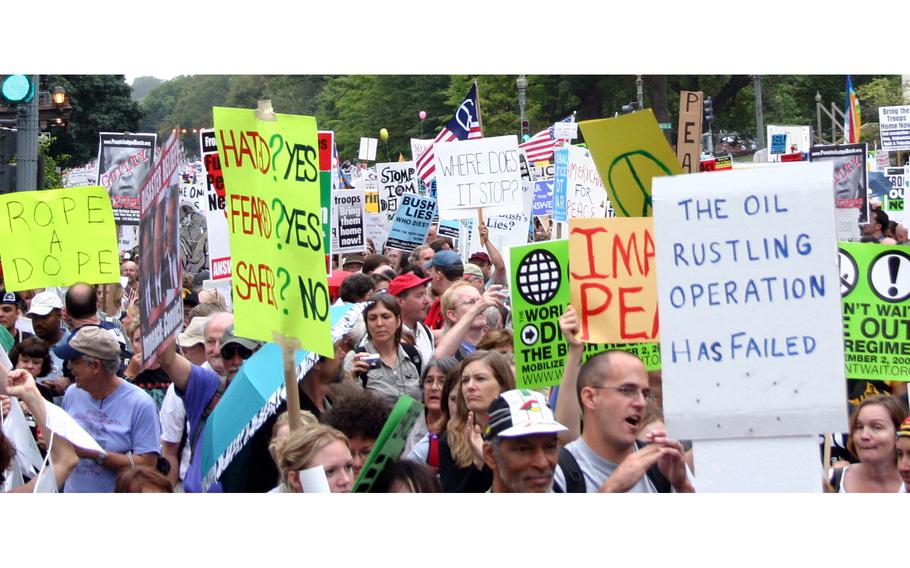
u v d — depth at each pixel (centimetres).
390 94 7050
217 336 752
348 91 7500
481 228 1297
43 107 1589
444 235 1678
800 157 2009
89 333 666
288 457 511
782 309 455
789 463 455
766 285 456
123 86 6028
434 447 631
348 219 1483
